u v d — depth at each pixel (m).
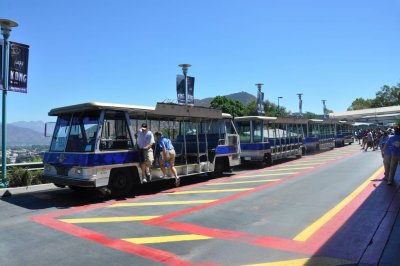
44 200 10.17
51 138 11.19
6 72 11.29
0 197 10.62
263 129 20.11
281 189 11.38
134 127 11.84
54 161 10.61
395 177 13.19
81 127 10.41
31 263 5.30
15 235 6.72
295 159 24.12
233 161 15.79
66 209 8.97
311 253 5.54
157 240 6.31
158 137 11.96
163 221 7.63
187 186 12.68
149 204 9.48
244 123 19.73
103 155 10.00
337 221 7.34
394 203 8.73
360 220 7.33
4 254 5.70
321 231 6.69
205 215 8.11
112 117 10.42
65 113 10.92
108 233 6.77
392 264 5.03
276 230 6.83
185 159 13.28
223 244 6.05
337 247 5.79
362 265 5.02
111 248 5.91
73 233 6.79
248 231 6.80
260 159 19.22
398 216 7.51
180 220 7.70
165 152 11.74
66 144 10.61
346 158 22.92
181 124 14.36
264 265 5.09
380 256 5.34
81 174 9.71
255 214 8.12
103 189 10.05
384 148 12.24
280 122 22.45
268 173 16.12
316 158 24.19
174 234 6.66
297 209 8.52
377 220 7.27
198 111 13.42
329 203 9.09
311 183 12.45
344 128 42.78
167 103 11.95
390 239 6.08
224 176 15.40
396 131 11.48
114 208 9.04
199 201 9.77
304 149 27.47
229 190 11.52
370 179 12.91
